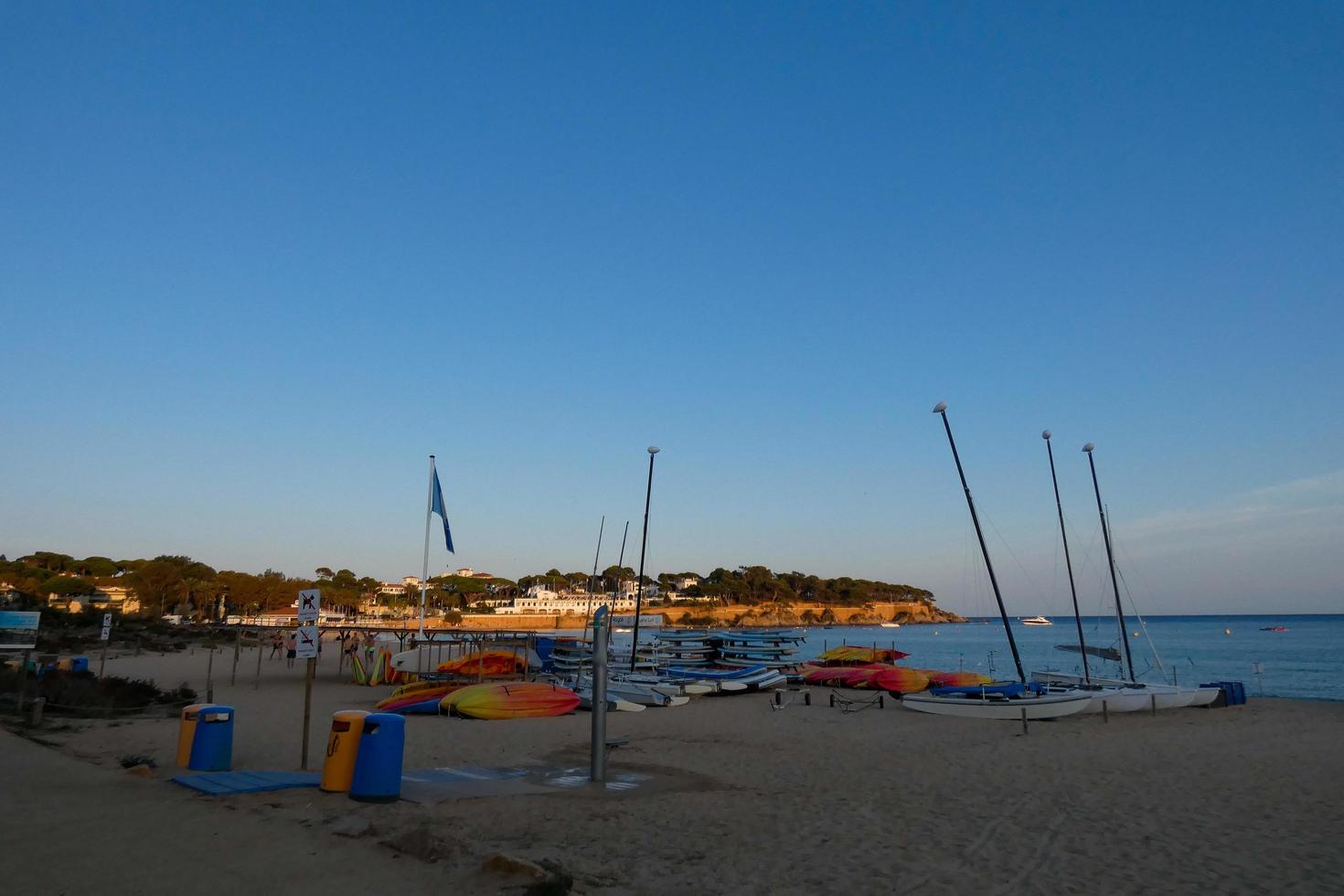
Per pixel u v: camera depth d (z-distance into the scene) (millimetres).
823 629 181500
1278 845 10211
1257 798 13188
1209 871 9062
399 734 10875
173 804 10023
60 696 22047
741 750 18734
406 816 9914
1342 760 17375
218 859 7738
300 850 8086
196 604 116625
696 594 187375
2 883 6816
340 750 11039
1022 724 24156
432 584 175625
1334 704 31875
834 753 18281
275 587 122562
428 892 6965
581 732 21344
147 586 105188
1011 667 66375
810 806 12164
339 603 137125
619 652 47750
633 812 11273
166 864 7516
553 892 7031
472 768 15148
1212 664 66250
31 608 72438
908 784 14430
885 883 8375
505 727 22359
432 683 27938
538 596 157875
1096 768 16250
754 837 10094
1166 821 11484
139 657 52469
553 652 43406
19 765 12469
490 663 37812
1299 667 63000
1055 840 10328
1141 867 9219
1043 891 8297
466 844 8805
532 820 10414
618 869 8445
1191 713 28484
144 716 21328
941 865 9109
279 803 10258
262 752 16766
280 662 49875
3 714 19719
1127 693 28453
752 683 37156
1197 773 15711
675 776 14766
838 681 39406
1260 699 34219
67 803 9859
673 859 8945
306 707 13859
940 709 27453
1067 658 77188
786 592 197875
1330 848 10094
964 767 16359
